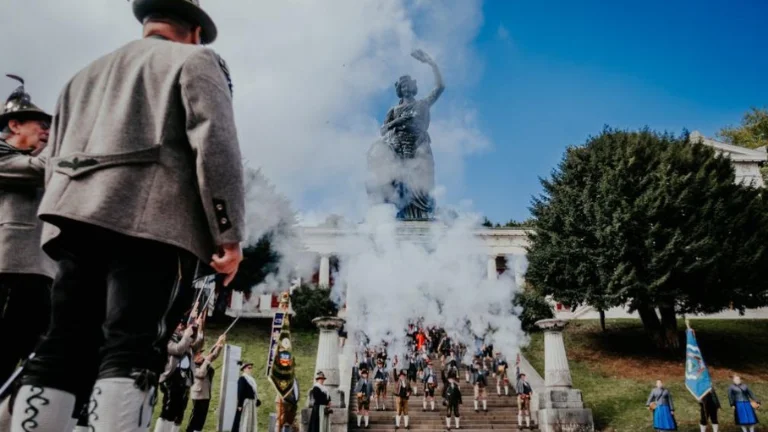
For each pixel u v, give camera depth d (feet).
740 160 157.79
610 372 96.53
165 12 8.27
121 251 6.61
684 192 103.81
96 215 6.33
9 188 10.93
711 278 101.30
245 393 36.55
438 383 89.71
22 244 10.72
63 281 6.82
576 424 69.21
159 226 6.59
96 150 6.75
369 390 73.36
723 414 73.36
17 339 10.62
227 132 6.94
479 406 79.10
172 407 28.35
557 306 130.21
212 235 6.75
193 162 7.13
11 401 6.73
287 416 41.78
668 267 102.12
